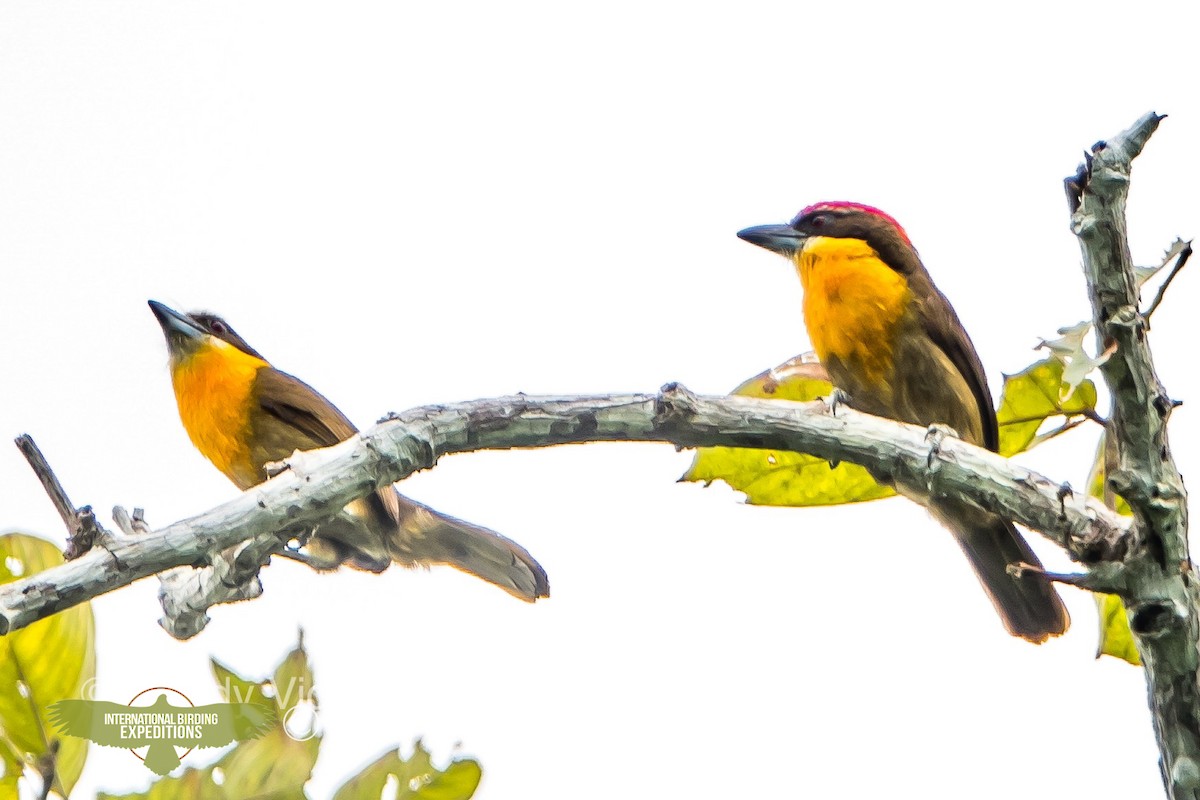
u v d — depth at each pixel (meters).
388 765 5.90
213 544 6.55
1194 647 6.03
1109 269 5.84
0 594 6.03
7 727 5.76
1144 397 5.92
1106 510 6.72
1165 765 6.20
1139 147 5.78
